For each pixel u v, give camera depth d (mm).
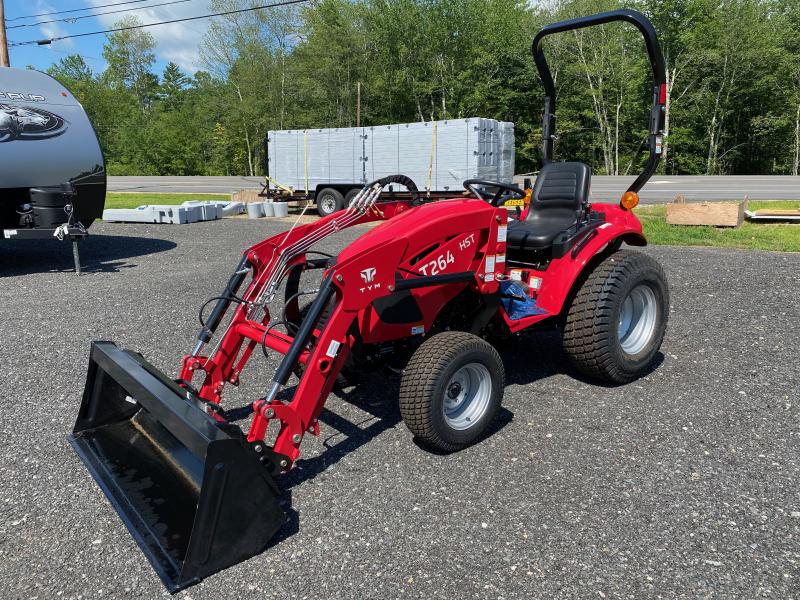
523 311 3873
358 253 2883
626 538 2518
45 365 4656
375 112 41469
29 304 6590
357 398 3998
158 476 2832
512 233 4098
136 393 2777
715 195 17312
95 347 3244
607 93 38719
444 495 2863
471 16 38438
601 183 22578
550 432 3459
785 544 2459
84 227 8672
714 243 9367
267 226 13609
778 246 8992
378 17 39062
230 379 3555
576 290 4090
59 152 8422
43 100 8531
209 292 6992
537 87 39531
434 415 3029
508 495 2850
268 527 2449
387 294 3018
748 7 35781
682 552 2424
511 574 2322
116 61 69250
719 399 3834
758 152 39844
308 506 2797
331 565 2395
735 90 37094
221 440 2262
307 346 3008
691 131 37781
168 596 2236
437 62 39531
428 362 3020
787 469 3018
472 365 3193
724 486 2877
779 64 36406
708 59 35719
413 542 2525
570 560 2393
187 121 55875
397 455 3252
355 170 16656
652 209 13633
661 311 4188
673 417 3604
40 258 9594
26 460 3230
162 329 5555
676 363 4461
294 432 2762
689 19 35906
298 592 2250
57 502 2852
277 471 2697
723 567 2334
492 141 15234
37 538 2592
